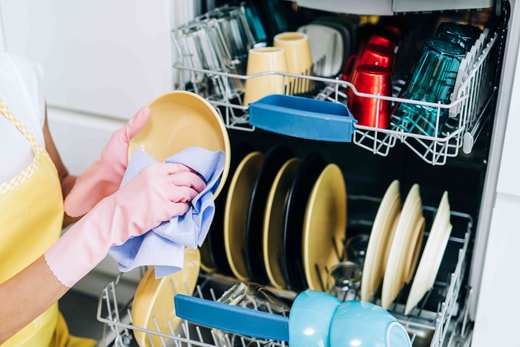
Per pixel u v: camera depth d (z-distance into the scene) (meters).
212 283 1.15
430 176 1.25
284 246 1.07
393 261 0.98
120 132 0.99
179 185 0.83
